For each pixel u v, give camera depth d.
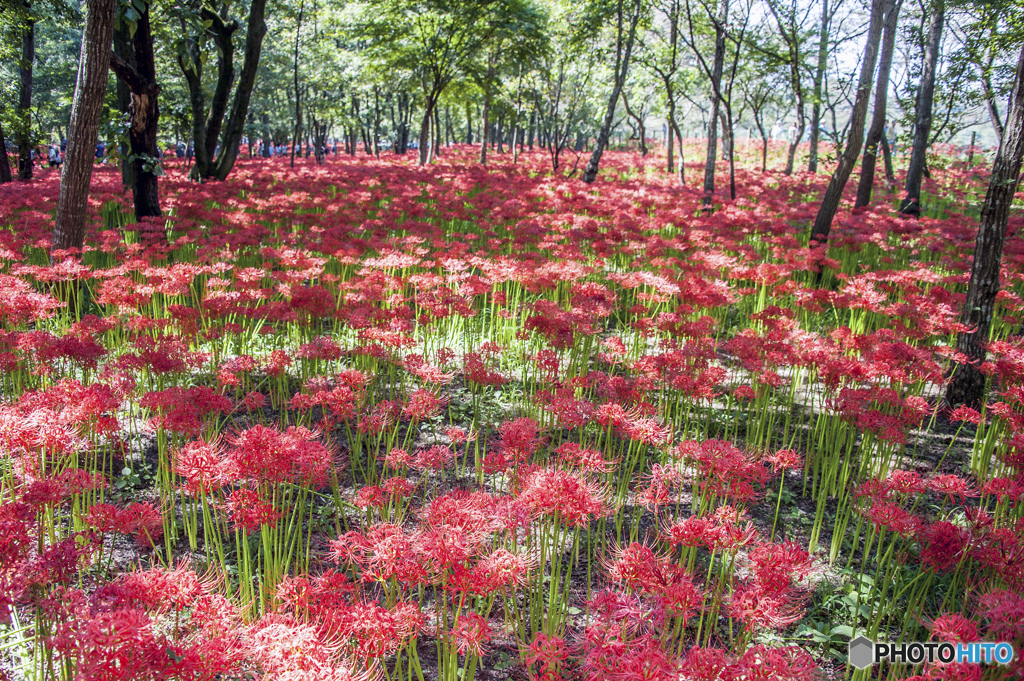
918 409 4.39
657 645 2.31
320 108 31.48
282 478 3.09
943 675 2.24
